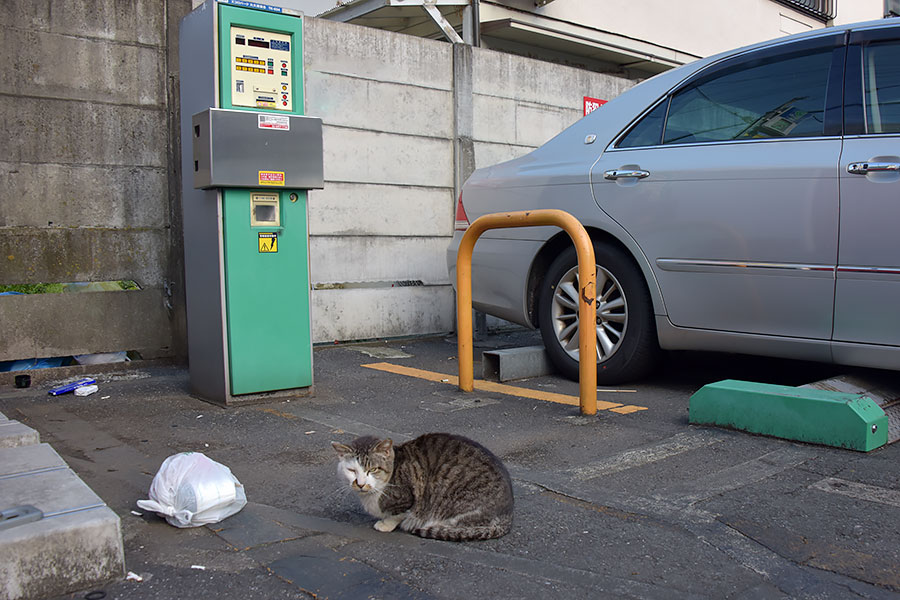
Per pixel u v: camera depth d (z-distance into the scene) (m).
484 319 7.47
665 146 4.75
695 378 5.26
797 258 4.11
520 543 2.56
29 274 5.47
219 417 4.37
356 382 5.36
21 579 2.10
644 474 3.22
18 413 4.50
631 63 12.11
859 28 4.25
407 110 7.35
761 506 2.85
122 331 5.77
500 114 8.07
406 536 2.64
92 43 5.62
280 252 4.72
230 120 4.39
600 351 5.05
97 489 3.15
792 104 4.32
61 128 5.54
